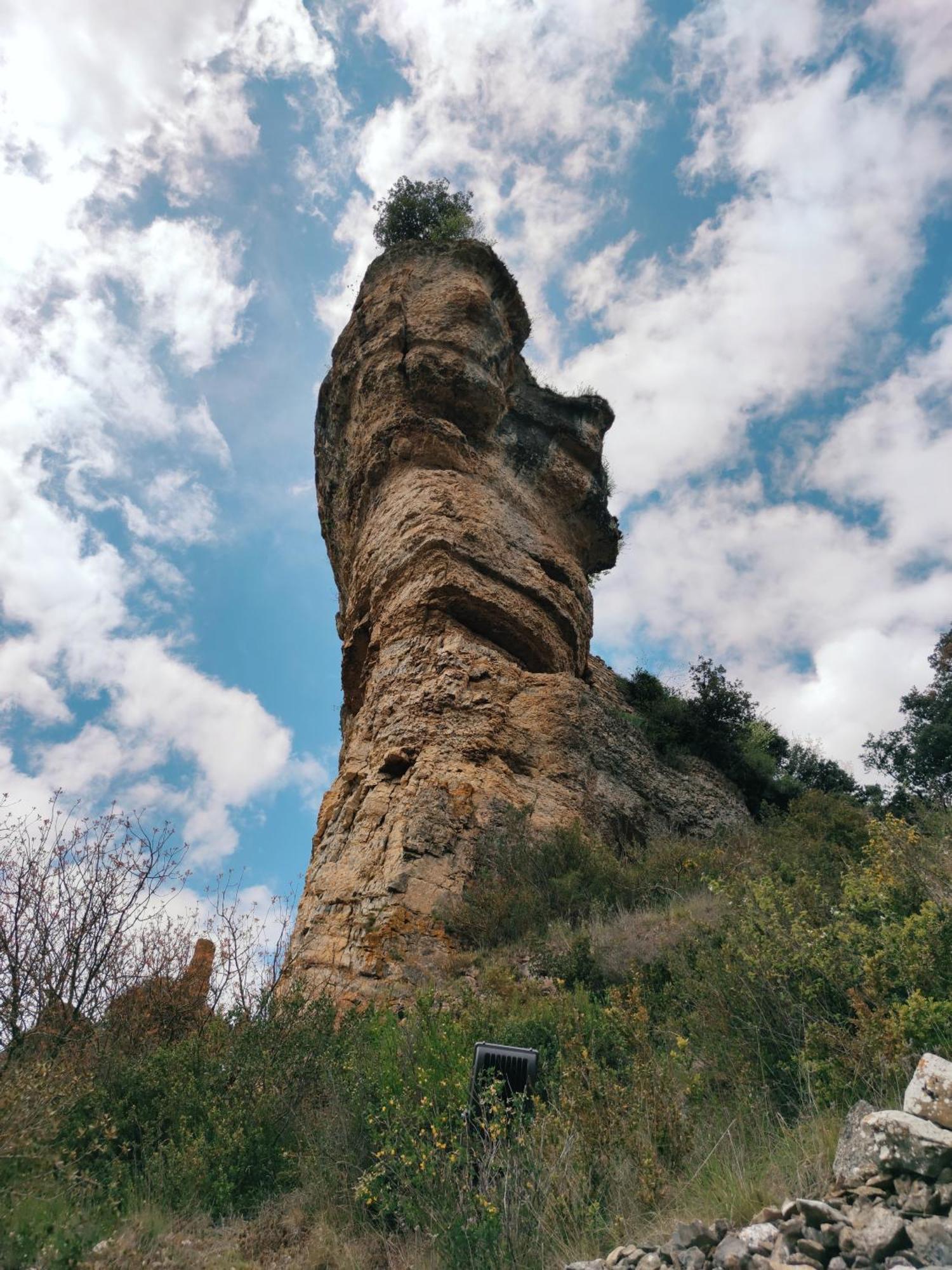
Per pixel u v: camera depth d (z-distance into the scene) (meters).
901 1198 3.49
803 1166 4.18
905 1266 3.06
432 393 21.02
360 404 22.25
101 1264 4.45
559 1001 7.91
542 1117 5.25
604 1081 5.51
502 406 21.75
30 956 8.73
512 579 19.12
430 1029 7.47
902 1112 3.79
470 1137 5.48
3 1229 4.53
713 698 25.50
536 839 14.38
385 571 19.09
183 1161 6.17
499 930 12.06
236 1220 5.89
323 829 16.73
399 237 29.33
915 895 6.11
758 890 6.98
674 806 18.59
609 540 24.42
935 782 24.31
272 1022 8.42
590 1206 4.51
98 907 9.32
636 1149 4.80
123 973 9.35
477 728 16.00
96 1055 8.13
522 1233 4.57
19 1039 8.14
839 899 7.90
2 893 8.84
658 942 9.39
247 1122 6.79
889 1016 4.95
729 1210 4.05
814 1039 5.12
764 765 25.67
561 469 23.17
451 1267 4.51
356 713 20.97
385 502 20.30
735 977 6.20
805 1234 3.44
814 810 16.48
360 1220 5.55
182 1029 9.32
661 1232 4.14
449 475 19.97
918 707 26.30
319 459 25.73
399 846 13.48
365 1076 7.06
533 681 17.92
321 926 13.47
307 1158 6.39
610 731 18.48
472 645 17.61
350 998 11.17
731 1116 5.19
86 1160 6.37
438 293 22.47
